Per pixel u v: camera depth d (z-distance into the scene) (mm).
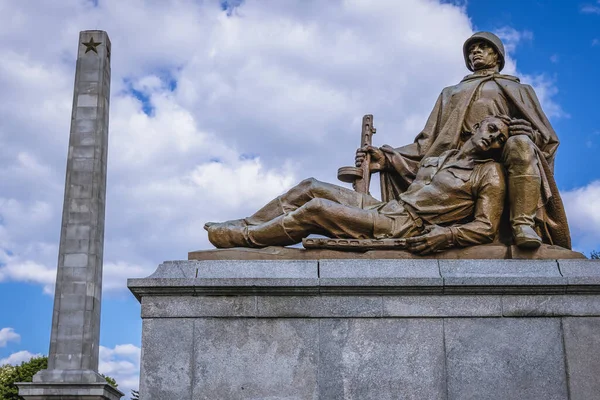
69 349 12766
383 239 7441
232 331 6836
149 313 6871
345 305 6891
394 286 6875
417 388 6672
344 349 6777
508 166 7562
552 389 6676
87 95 14273
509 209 7547
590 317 6867
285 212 7945
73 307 13039
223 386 6684
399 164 8555
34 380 12039
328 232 7594
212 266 7164
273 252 7391
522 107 8383
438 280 6871
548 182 7660
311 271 7102
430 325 6848
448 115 8602
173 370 6727
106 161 14344
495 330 6832
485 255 7336
